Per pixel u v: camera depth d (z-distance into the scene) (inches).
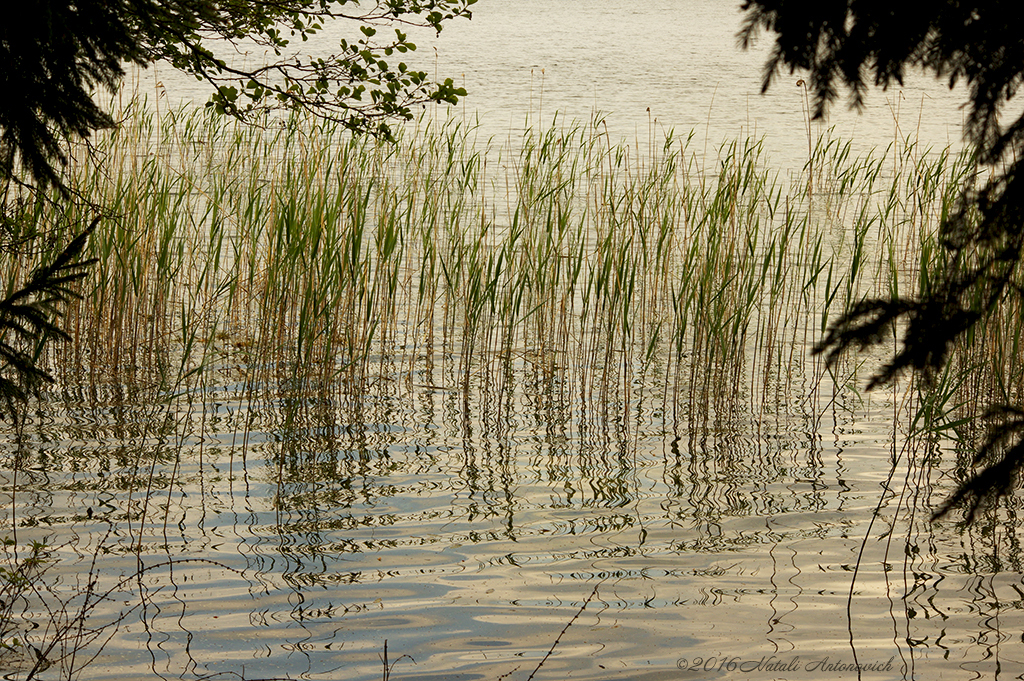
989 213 152.6
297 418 393.7
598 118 1315.2
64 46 207.5
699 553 277.7
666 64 2290.8
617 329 494.3
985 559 273.9
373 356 484.1
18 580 252.8
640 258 558.6
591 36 3216.0
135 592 249.4
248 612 241.3
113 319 449.1
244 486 323.0
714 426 389.7
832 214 750.5
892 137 1184.2
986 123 151.2
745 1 151.4
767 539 287.3
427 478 333.1
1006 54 144.6
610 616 241.6
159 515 297.6
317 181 469.7
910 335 157.8
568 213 490.9
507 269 469.1
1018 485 320.2
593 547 281.1
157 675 212.5
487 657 221.9
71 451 348.5
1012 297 355.9
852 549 280.7
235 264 478.6
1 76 202.4
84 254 423.5
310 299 452.1
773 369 468.1
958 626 237.0
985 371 400.8
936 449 365.1
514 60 2301.9
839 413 405.7
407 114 358.3
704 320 460.1
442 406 412.5
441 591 253.8
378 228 492.7
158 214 491.2
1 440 356.2
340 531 289.7
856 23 146.6
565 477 335.6
